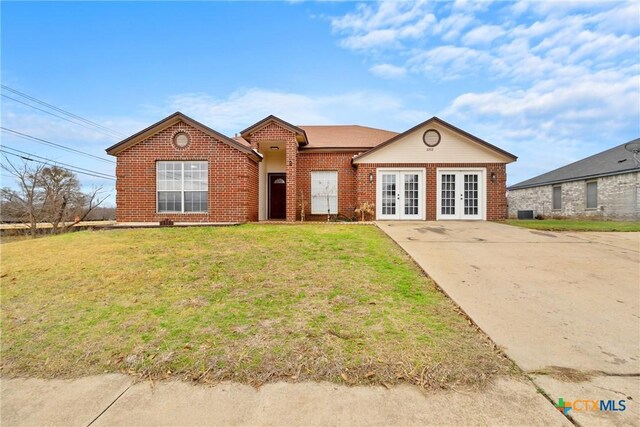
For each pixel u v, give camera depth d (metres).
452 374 2.74
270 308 4.10
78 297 4.65
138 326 3.70
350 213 15.06
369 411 2.33
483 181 13.95
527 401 2.41
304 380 2.70
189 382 2.72
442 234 9.38
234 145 12.23
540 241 8.31
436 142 14.07
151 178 12.31
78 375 2.87
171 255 6.71
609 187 16.48
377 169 14.16
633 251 7.16
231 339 3.35
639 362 2.91
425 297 4.45
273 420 2.26
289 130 13.66
